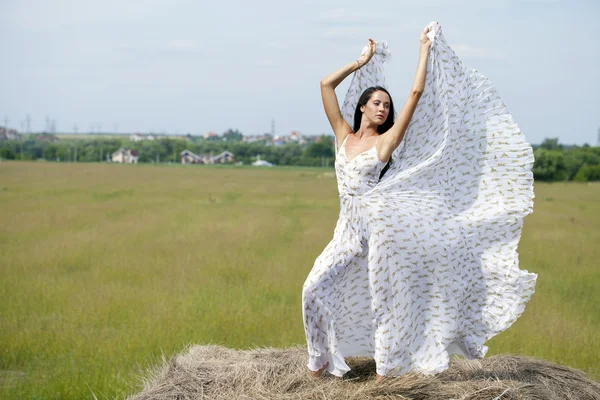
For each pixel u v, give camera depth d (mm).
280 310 9562
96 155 144500
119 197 31125
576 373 5105
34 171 61062
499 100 5223
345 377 4820
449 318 4797
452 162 5145
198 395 4445
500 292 5027
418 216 4812
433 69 5016
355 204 4816
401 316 4719
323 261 4859
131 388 6418
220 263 13445
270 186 45781
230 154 148500
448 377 4855
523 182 5141
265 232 18797
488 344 8125
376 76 5430
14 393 6520
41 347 7914
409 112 4812
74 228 18844
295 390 4477
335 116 5191
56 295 10445
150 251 14898
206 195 34469
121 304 9836
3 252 14406
